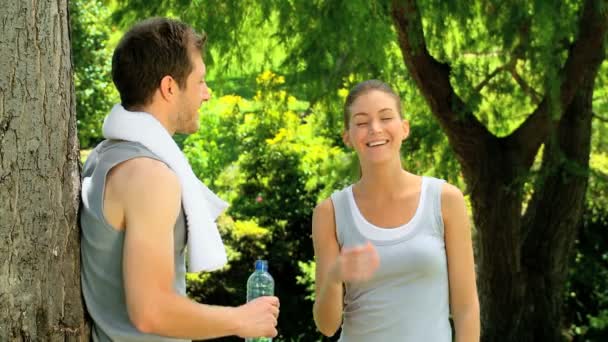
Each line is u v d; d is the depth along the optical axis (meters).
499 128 9.34
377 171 2.74
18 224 1.98
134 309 1.83
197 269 2.00
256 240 10.80
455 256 2.71
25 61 1.98
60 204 2.02
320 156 11.38
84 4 12.32
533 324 8.89
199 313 1.87
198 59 2.09
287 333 11.02
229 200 11.50
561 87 7.68
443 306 2.68
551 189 8.87
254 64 8.08
